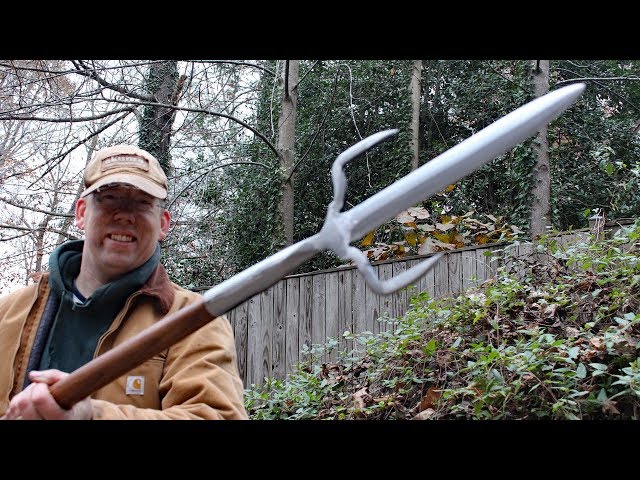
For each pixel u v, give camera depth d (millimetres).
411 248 8344
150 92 11664
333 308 7246
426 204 12094
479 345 3762
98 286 2094
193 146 11648
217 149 12297
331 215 1282
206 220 11883
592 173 12188
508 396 3461
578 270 4715
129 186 2006
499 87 13195
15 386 1998
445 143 13914
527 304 4309
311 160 13477
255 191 12227
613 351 3490
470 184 12359
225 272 12031
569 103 1356
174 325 1373
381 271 6926
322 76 13922
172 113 12180
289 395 4984
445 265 6395
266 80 13539
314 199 13375
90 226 2057
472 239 8562
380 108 13742
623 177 11023
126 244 2039
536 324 4156
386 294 1237
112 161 2076
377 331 6852
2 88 9750
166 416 1774
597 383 3496
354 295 7090
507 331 4199
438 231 8336
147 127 12000
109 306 2031
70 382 1463
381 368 4602
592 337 3701
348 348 7016
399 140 13172
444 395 3654
